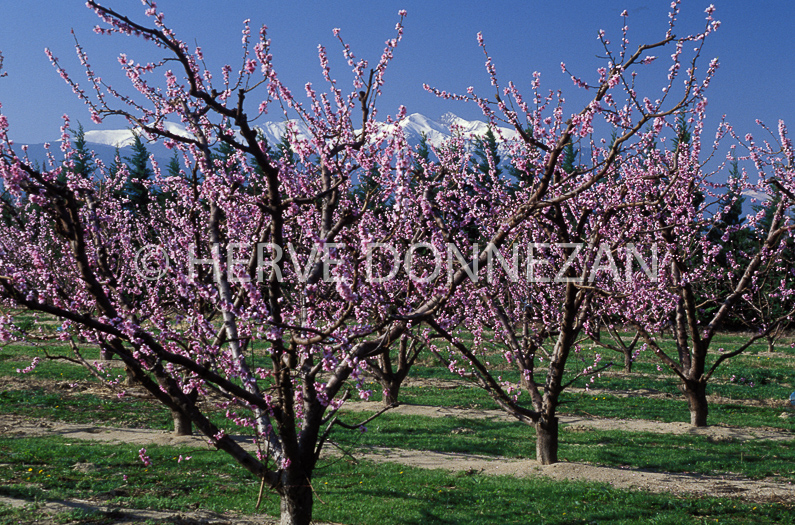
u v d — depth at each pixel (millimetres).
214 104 5066
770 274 27500
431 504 10016
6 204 5305
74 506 9172
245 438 14008
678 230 14234
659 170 12906
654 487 11227
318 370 6691
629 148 11352
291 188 6758
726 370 24953
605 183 12664
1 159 4828
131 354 6441
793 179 14031
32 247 6043
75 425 15391
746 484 11477
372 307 6453
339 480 11461
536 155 10016
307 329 5438
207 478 11203
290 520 6707
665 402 19859
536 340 12883
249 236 8289
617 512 9547
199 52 6730
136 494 10141
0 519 8375
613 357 27406
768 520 9391
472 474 11984
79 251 5773
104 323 5129
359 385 5301
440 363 26312
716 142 13930
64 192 5570
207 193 6547
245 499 10039
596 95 6516
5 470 11180
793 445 14648
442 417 17422
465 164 11695
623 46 7883
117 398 18328
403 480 11422
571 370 24453
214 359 6410
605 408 18938
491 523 9062
